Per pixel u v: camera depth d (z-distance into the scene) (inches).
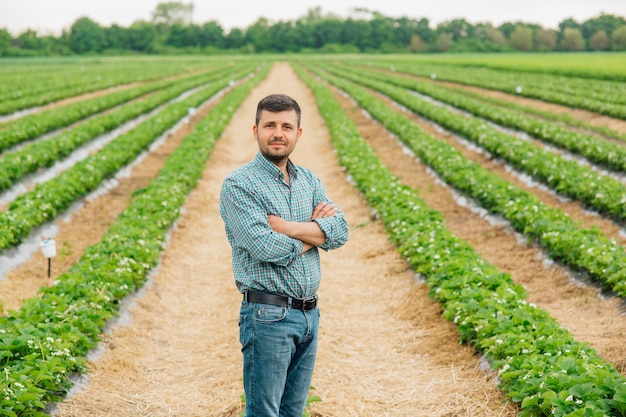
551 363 204.1
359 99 1223.5
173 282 355.9
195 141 749.9
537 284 351.3
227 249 421.4
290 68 2881.4
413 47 5659.5
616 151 597.0
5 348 213.9
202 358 261.9
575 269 345.7
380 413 214.4
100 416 209.3
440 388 230.5
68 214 482.9
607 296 311.7
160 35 6122.1
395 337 282.5
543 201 518.6
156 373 249.1
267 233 139.3
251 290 145.1
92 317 260.4
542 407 183.6
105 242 357.4
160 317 307.9
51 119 872.3
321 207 153.0
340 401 221.9
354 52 5575.8
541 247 387.2
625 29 5452.8
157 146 805.2
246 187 142.6
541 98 1207.6
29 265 382.3
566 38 5595.5
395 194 476.4
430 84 1640.0
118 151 648.4
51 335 228.5
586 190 473.4
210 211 513.7
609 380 181.0
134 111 994.7
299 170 154.4
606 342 266.5
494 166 660.7
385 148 798.5
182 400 225.0
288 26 5984.3
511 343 224.8
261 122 145.2
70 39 5452.8
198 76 2106.3
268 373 145.1
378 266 374.0
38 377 199.2
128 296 311.3
